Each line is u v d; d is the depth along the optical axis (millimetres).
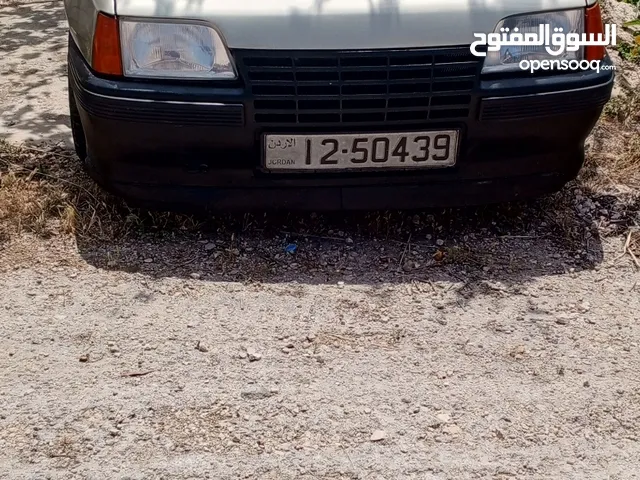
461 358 2855
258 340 2920
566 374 2793
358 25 3020
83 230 3559
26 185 3934
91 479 2316
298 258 3439
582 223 3762
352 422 2549
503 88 3145
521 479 2357
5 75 5477
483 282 3307
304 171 3230
